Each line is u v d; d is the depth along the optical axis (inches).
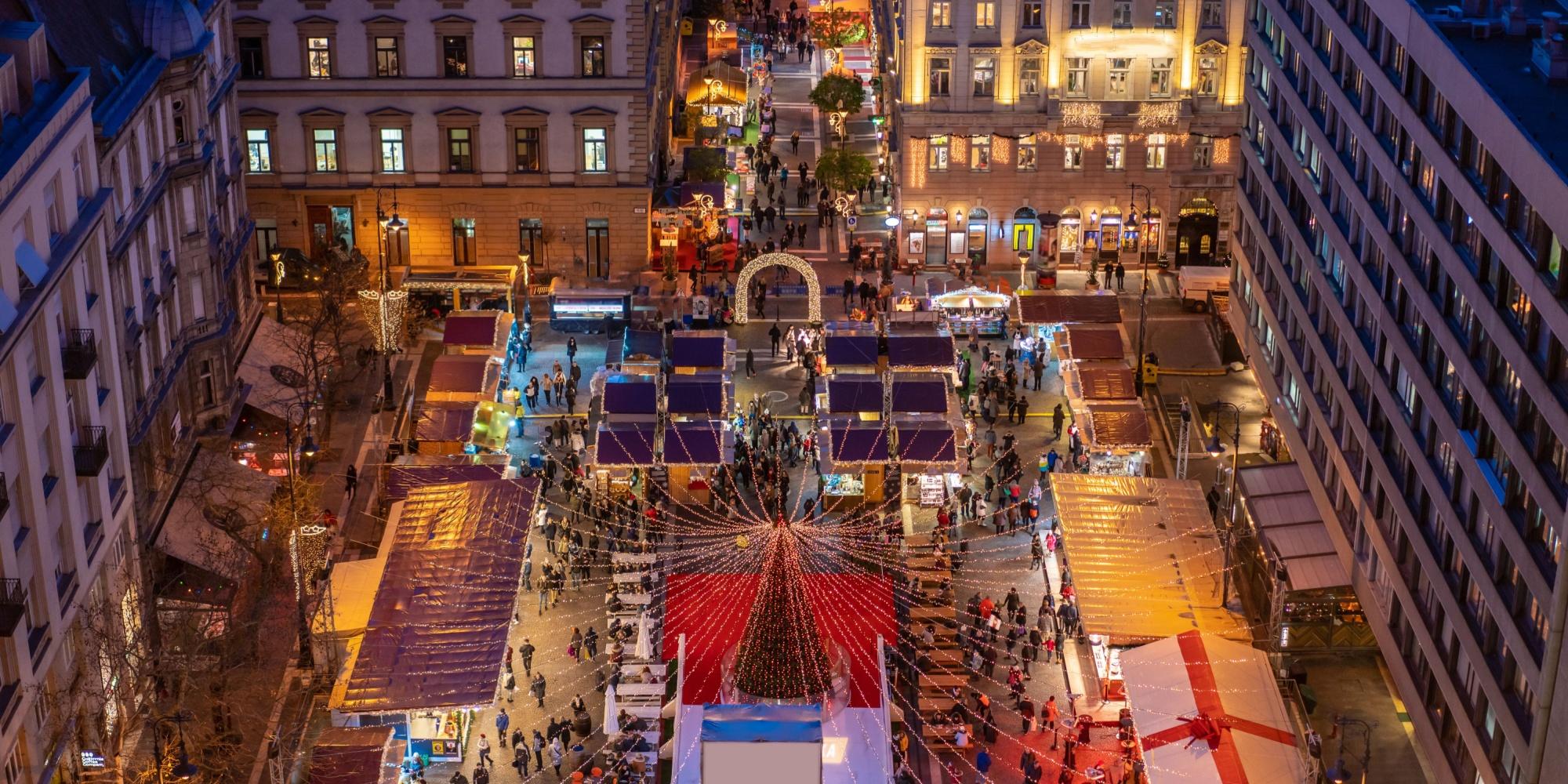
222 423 4010.8
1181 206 5270.7
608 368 4623.5
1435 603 3002.0
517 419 4446.4
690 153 5812.0
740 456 4224.9
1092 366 4407.0
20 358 2731.3
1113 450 4146.2
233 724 3250.5
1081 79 5191.9
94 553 3065.9
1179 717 3080.7
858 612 3649.1
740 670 3250.5
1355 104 3548.2
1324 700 3361.2
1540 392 2513.5
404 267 5260.8
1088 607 3472.0
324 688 3383.4
